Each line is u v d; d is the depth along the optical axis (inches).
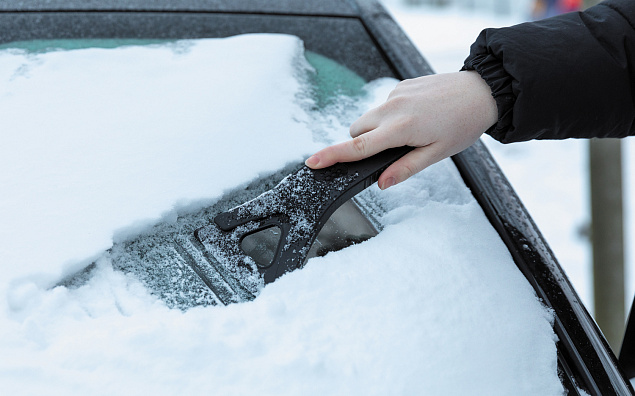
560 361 26.5
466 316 26.1
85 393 23.0
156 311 25.4
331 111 33.1
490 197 30.6
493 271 27.6
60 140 29.4
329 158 28.2
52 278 25.7
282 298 25.8
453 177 31.2
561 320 27.3
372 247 27.8
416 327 25.5
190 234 27.8
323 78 34.8
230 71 33.4
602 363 26.5
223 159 29.9
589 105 29.0
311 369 24.0
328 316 25.5
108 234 26.9
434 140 29.0
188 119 30.9
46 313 24.8
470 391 24.6
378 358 24.6
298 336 24.8
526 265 28.6
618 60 29.0
